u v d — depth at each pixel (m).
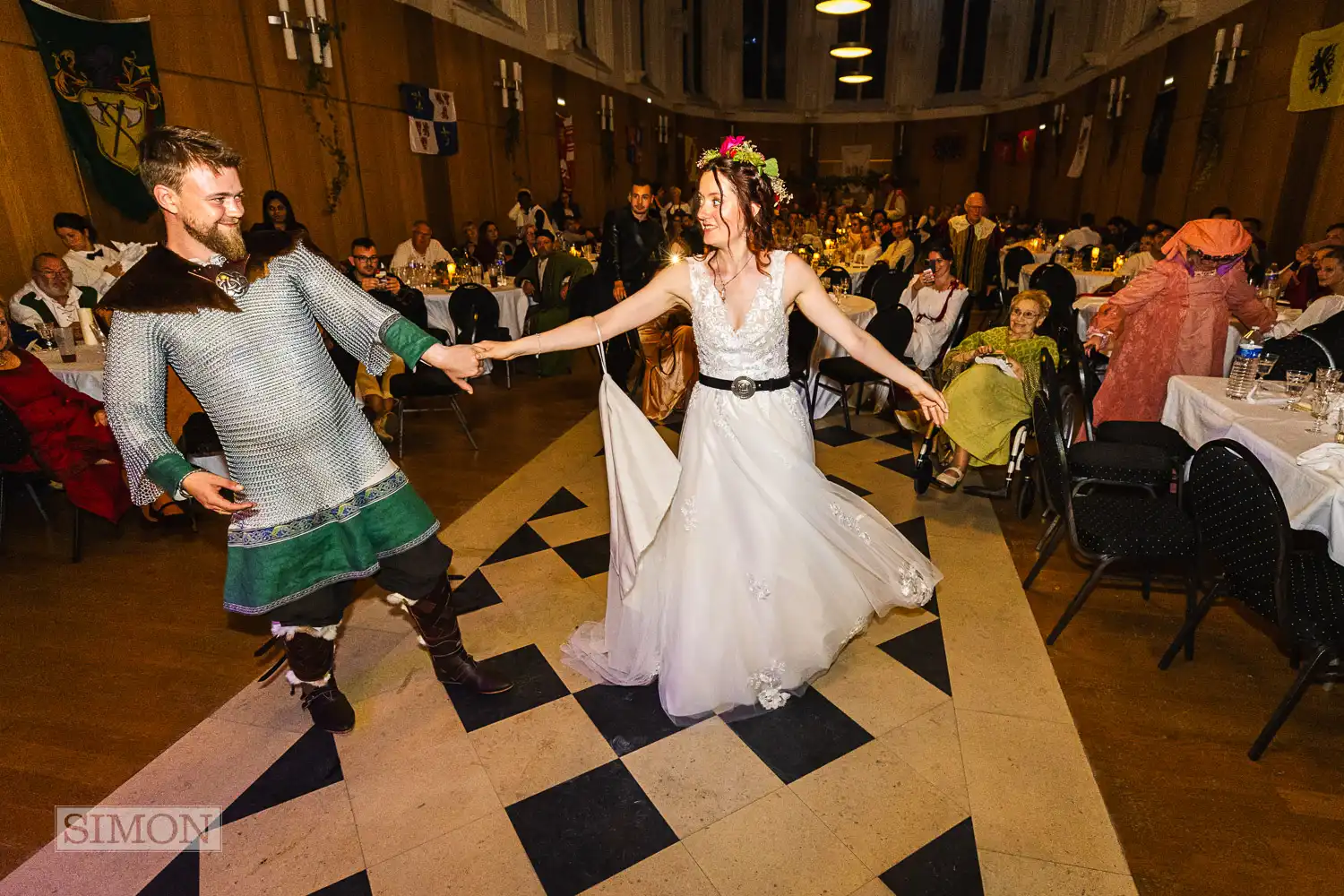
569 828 1.94
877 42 20.33
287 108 7.45
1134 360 4.04
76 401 3.61
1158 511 2.74
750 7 20.50
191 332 1.70
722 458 2.21
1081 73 14.53
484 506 3.93
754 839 1.90
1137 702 2.43
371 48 8.59
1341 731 2.29
